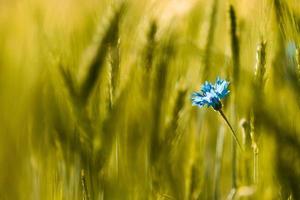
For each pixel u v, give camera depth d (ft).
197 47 4.74
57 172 4.48
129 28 4.70
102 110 4.46
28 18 5.46
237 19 4.60
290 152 4.49
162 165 4.47
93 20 4.89
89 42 4.66
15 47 5.18
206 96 4.25
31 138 4.57
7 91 4.84
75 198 4.44
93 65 4.50
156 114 4.55
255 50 4.61
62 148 4.45
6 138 4.71
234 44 4.50
